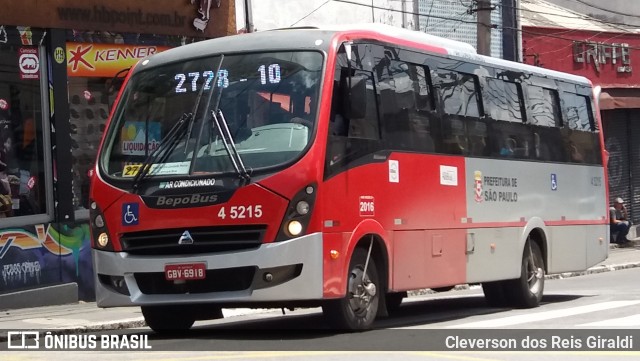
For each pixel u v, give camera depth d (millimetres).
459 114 13273
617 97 32188
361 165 10930
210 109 10641
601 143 17859
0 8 15789
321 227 10164
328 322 10805
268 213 9992
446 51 13133
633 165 33531
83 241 16766
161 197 10383
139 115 11055
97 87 17109
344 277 10500
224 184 10180
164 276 10312
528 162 15109
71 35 16672
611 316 12961
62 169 16484
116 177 10781
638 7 35781
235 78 10750
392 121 11664
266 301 10062
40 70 16391
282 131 10328
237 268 10062
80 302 16562
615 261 27016
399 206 11664
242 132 10422
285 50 10773
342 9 23031
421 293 19609
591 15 36219
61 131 16484
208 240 10188
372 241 11125
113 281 10648
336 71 10648
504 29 28953
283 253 9953
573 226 16516
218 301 10125
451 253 12859
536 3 35281
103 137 11211
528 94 15312
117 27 17281
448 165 12852
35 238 16094
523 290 14891
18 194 16062
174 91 10977
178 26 18203
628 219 32531
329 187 10320
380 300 11477
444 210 12711
